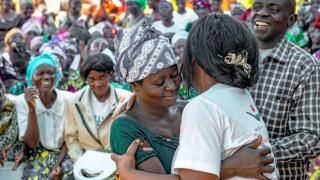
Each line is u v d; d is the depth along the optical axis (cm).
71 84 558
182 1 904
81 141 427
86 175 378
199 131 182
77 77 559
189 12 910
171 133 214
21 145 436
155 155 201
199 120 184
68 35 786
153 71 201
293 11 281
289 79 266
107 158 385
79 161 384
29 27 895
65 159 434
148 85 204
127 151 199
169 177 188
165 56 202
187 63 200
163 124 214
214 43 192
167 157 207
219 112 186
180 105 227
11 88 575
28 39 859
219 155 183
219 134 185
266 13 273
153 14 921
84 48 668
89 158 385
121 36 214
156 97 205
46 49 632
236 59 193
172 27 837
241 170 187
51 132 434
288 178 269
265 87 269
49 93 438
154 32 206
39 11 1045
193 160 180
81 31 802
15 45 624
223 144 188
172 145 210
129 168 196
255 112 198
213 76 193
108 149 421
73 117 429
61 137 434
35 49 730
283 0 272
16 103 432
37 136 427
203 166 179
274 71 269
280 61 268
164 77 204
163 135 211
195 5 917
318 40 689
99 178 373
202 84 200
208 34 193
